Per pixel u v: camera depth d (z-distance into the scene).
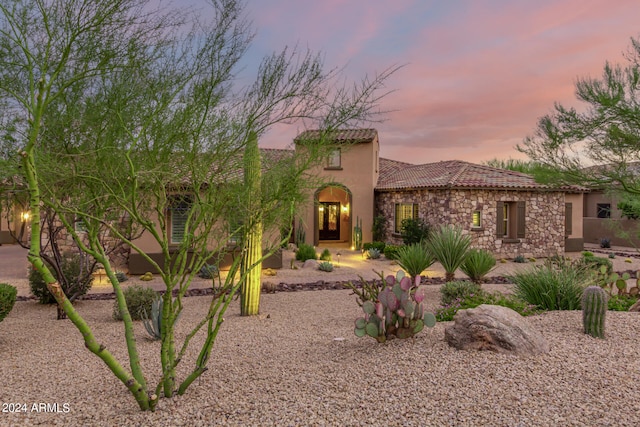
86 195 3.53
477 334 4.56
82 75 2.96
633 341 4.91
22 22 2.86
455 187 16.55
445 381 3.82
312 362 4.66
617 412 3.25
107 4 2.89
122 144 3.30
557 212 18.78
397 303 5.06
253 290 8.27
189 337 3.69
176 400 3.66
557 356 4.37
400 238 19.09
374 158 20.81
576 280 7.77
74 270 9.37
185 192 3.81
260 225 4.41
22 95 3.18
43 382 4.45
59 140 3.38
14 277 12.94
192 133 3.28
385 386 3.78
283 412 3.37
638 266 16.45
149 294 7.99
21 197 5.13
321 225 23.47
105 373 4.71
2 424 3.37
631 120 10.21
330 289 11.50
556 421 3.15
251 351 5.48
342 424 3.17
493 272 14.33
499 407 3.36
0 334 6.79
